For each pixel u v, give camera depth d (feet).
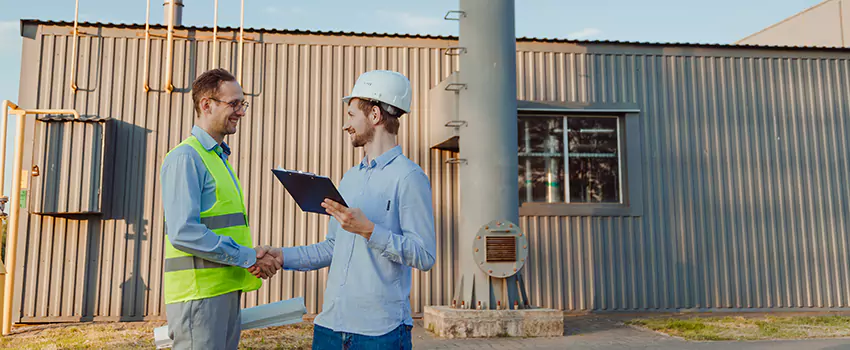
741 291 29.53
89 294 25.48
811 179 30.78
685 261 29.35
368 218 7.66
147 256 25.96
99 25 26.81
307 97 27.89
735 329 23.20
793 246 30.17
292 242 27.04
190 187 8.51
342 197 7.61
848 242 30.55
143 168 26.40
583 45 29.94
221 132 9.44
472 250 22.85
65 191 24.97
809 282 29.96
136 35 27.09
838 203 30.81
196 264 8.68
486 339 21.44
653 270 29.07
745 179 30.32
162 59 27.12
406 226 7.52
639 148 29.60
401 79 8.11
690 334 21.95
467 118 23.63
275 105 27.66
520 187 28.71
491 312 22.02
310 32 28.09
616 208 29.09
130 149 26.40
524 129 29.14
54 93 26.17
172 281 8.76
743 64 31.17
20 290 24.95
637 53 30.32
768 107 30.99
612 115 29.86
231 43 27.63
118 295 25.63
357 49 28.45
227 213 9.09
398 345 7.47
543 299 28.12
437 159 28.22
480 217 22.99
